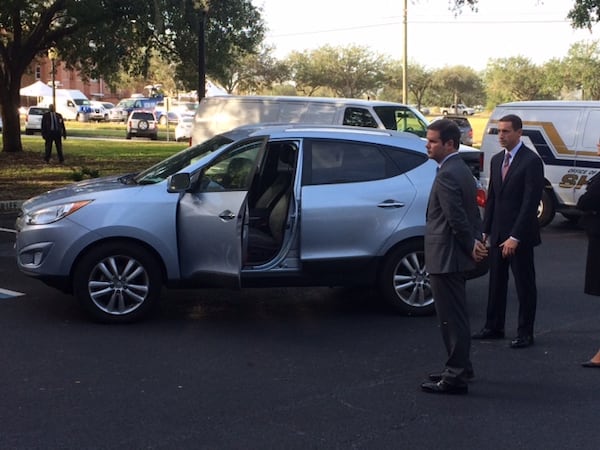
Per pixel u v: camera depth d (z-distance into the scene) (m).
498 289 6.30
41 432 4.27
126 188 6.57
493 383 5.25
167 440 4.19
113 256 6.46
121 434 4.26
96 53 23.03
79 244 6.33
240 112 16.28
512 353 5.99
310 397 4.91
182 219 6.45
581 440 4.27
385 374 5.39
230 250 6.30
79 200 6.42
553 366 5.66
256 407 4.71
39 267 6.41
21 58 23.91
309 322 6.79
